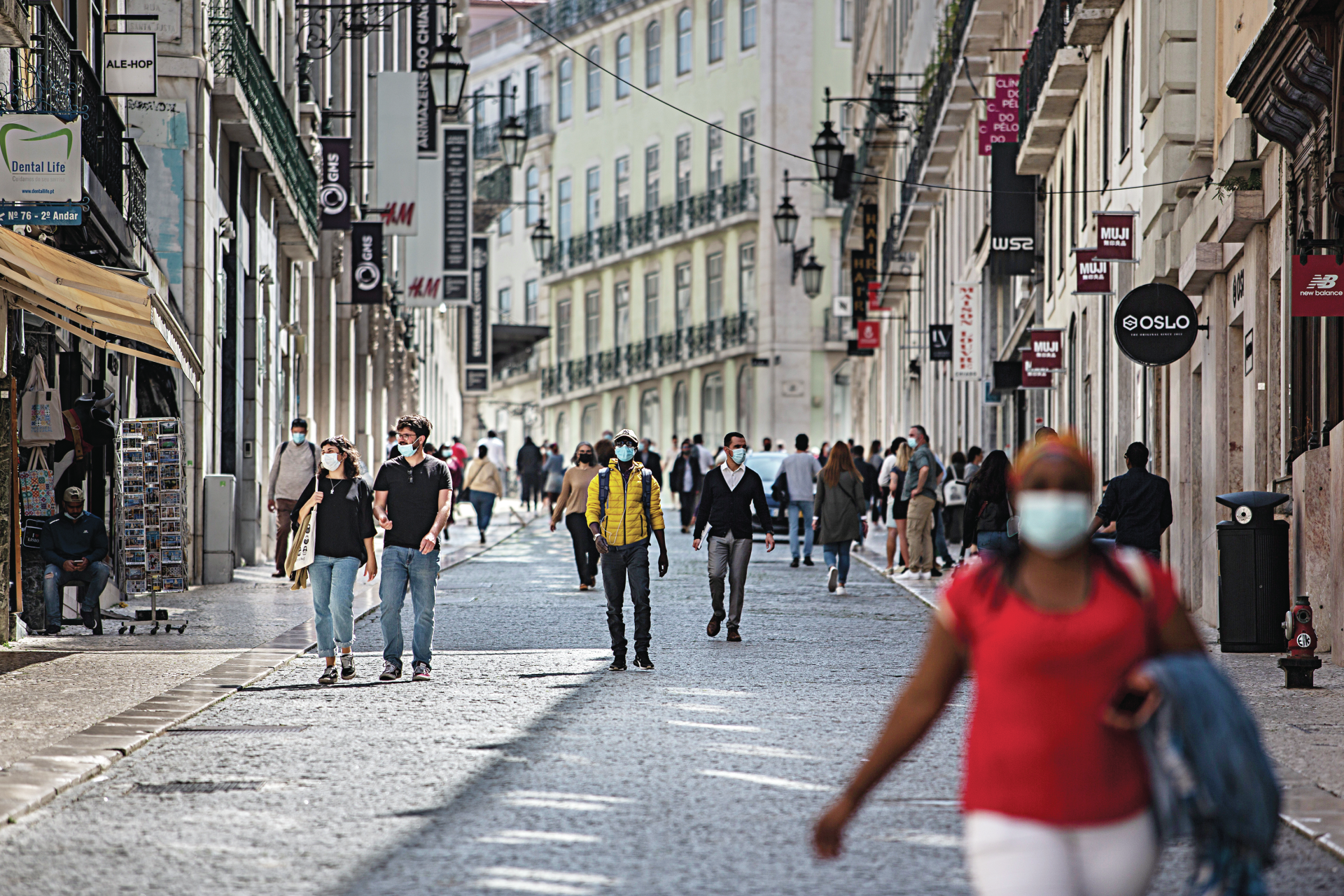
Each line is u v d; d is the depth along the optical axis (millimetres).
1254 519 44500
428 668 40375
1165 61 61094
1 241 41000
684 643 48500
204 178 72000
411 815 24156
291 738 31156
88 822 23750
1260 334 51812
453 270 129375
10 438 46781
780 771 27625
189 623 53344
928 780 26797
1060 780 12438
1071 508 12523
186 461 71250
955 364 118375
